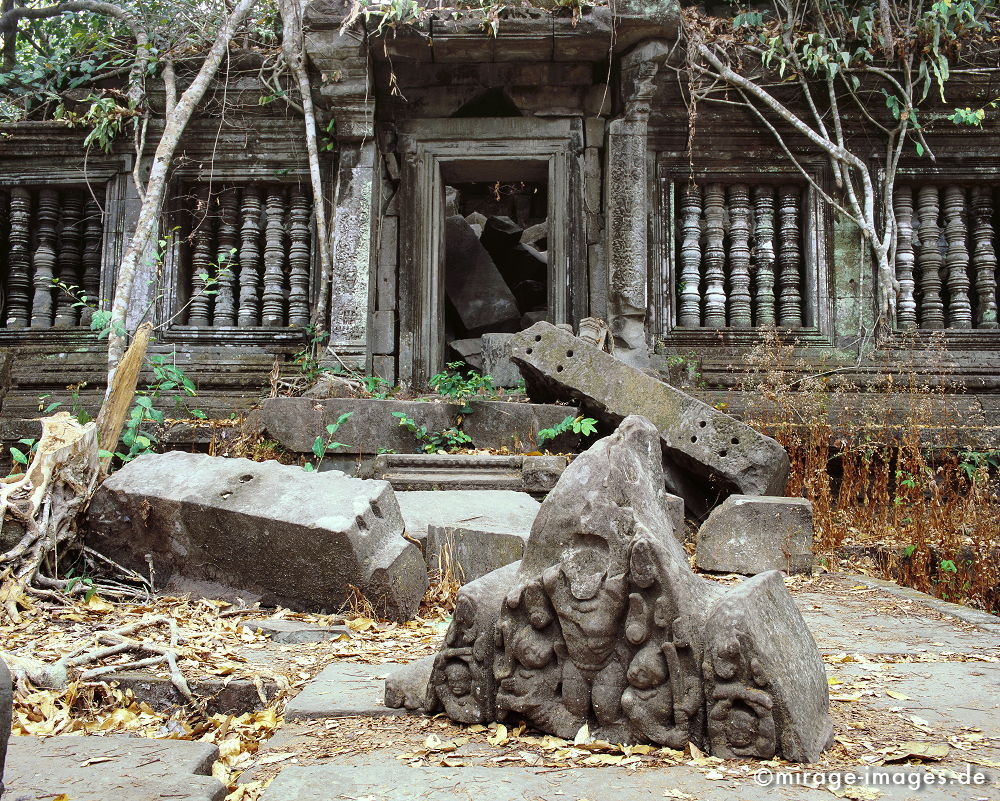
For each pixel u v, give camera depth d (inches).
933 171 388.2
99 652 139.0
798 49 390.6
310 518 180.2
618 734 101.5
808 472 309.9
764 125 391.9
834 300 384.8
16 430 360.5
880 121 392.5
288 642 161.8
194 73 396.5
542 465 265.9
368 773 92.4
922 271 389.7
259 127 397.1
